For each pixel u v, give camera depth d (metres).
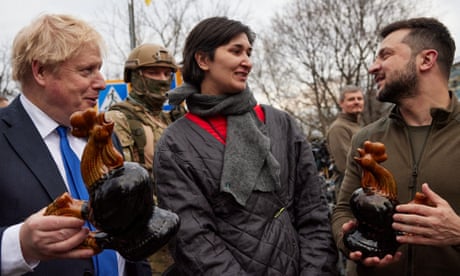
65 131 1.78
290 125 2.23
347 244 1.77
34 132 1.67
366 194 1.68
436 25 2.07
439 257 1.90
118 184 1.23
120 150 2.03
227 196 1.95
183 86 2.16
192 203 1.90
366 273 2.01
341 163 4.43
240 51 2.10
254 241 1.91
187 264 1.86
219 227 1.96
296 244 2.03
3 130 1.63
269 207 1.98
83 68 1.66
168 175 1.97
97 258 1.70
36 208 1.56
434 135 2.00
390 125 2.17
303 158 2.16
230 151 1.98
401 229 1.62
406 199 1.99
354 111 4.60
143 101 3.28
